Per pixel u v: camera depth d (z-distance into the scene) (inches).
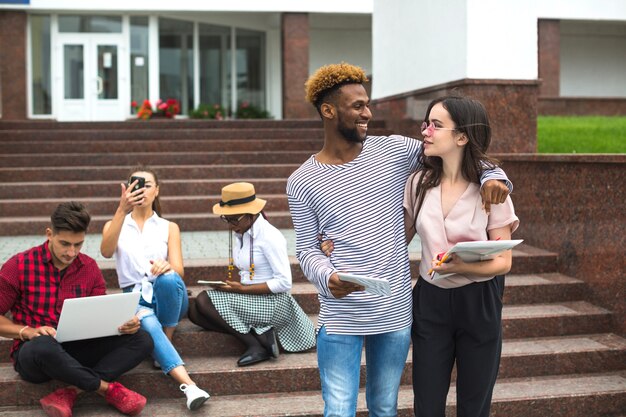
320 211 124.3
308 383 177.3
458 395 130.4
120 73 689.6
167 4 669.9
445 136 123.1
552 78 727.1
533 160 254.2
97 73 686.5
